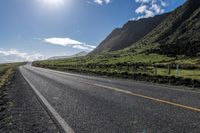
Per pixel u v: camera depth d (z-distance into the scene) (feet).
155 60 318.24
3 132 20.35
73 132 19.38
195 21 634.02
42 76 95.91
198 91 43.39
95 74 112.47
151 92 41.34
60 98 36.78
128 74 92.79
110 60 378.53
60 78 82.02
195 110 25.72
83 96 37.91
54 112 26.89
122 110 26.55
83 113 25.81
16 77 97.45
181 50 387.96
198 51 361.30
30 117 25.35
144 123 21.11
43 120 23.73
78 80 71.87
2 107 32.09
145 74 85.51
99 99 34.40
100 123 21.58
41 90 48.39
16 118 25.23
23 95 42.80
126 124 20.97
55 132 19.71
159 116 23.40
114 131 19.13
